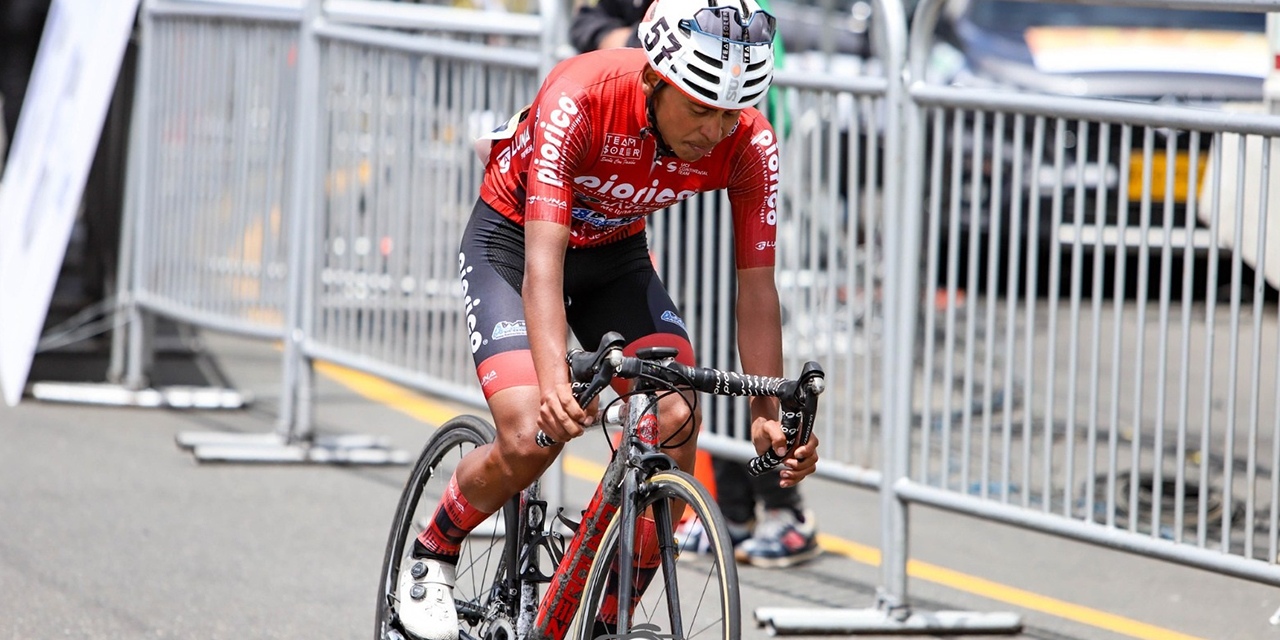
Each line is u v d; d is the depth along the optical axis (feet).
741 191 21.80
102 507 38.40
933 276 30.66
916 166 29.91
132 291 53.11
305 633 29.30
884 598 30.71
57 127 51.70
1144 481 41.06
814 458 19.53
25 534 35.42
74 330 56.95
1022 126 29.14
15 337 51.19
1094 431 28.22
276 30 44.80
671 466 19.95
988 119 57.98
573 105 20.35
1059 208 28.78
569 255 23.20
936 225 30.68
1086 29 79.15
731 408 34.50
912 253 29.96
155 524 37.06
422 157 40.24
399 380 41.06
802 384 18.02
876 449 45.44
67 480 41.11
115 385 54.03
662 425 21.79
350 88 42.45
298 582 32.76
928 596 33.78
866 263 31.55
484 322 22.26
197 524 37.27
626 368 18.53
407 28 50.62
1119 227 27.81
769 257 21.80
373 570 33.96
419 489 25.64
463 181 39.06
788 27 80.84
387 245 41.55
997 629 30.63
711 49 18.72
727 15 18.79
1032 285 29.01
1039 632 30.96
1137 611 32.78
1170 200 27.12
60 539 35.22
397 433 50.57
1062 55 75.36
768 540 35.91
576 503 41.01
